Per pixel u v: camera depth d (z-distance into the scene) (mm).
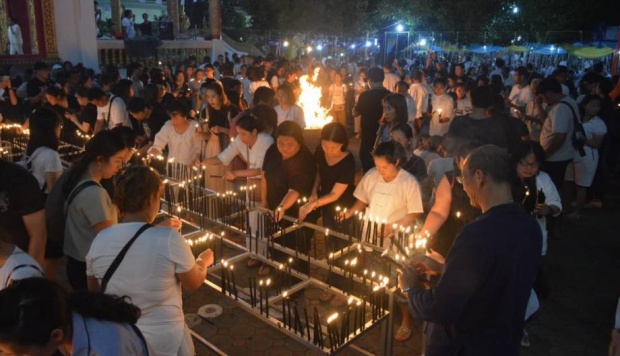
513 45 26141
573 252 6055
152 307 2553
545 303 4887
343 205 4531
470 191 2354
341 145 4281
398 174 3990
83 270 3463
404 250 3168
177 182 4875
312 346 2738
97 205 3318
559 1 26422
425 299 2344
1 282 2387
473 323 2275
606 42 27797
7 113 9086
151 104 7297
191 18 23641
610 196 8195
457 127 4742
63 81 10023
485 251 2154
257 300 3293
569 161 6355
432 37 26594
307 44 26156
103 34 17906
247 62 15523
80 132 7305
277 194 4625
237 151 5246
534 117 7664
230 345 4172
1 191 2945
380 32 26547
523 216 2256
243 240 5395
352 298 3141
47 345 1616
